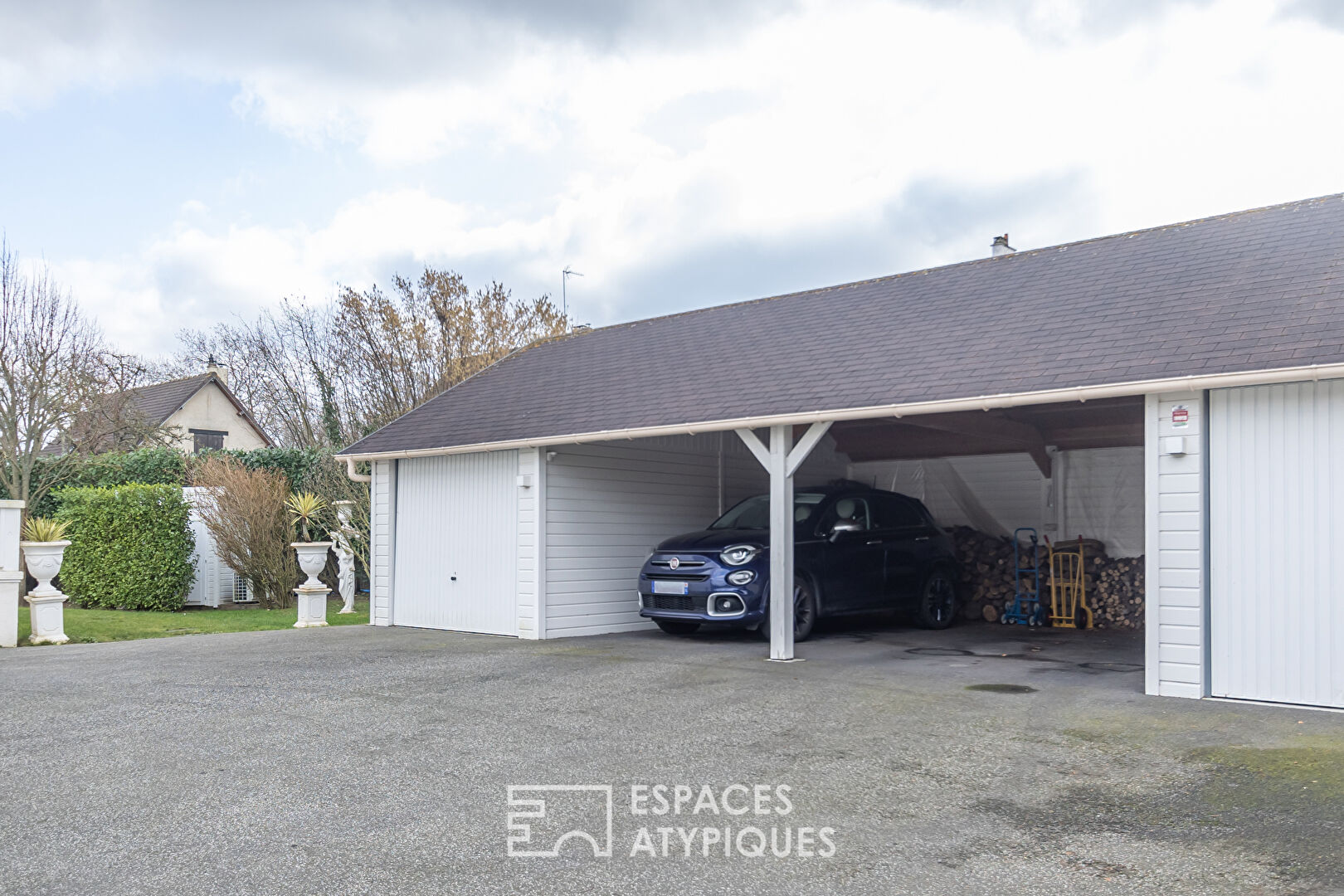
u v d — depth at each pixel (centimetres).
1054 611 1293
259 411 3341
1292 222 982
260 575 1639
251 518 1609
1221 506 739
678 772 543
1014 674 871
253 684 830
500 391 1439
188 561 1641
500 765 558
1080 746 593
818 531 1145
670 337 1434
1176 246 1042
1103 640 1143
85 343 2272
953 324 1052
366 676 869
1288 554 709
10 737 631
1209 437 747
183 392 3158
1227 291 866
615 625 1288
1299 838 421
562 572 1221
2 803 488
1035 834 436
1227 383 709
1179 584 750
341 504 1593
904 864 399
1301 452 706
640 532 1333
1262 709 692
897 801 486
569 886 378
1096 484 1382
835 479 1577
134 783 523
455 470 1320
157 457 1952
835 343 1130
